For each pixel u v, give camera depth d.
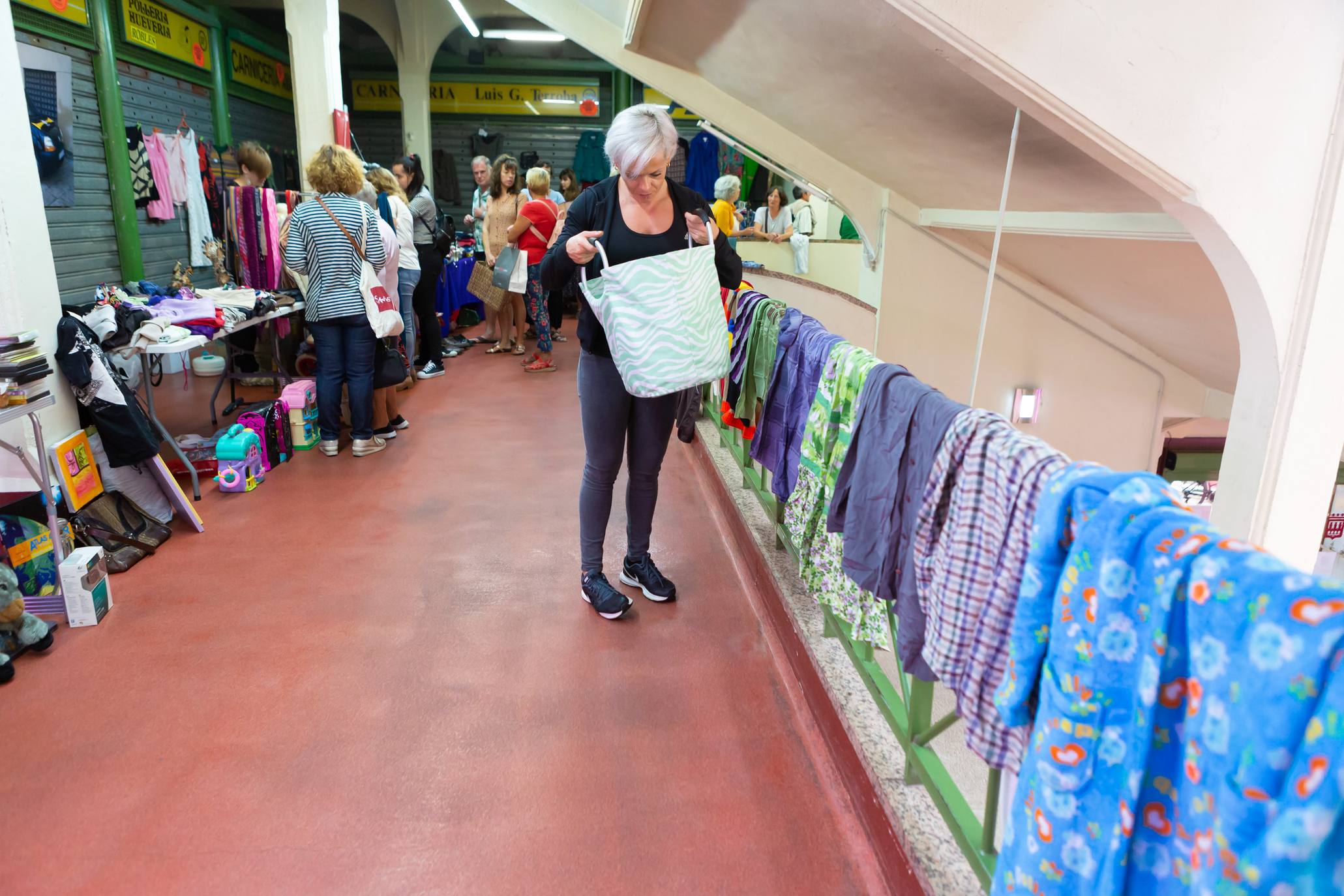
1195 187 2.02
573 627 2.62
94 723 2.11
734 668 2.40
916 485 1.45
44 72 6.19
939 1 1.79
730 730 2.13
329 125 6.39
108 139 6.93
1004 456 1.18
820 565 2.11
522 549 3.20
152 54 7.98
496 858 1.70
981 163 3.07
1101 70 1.90
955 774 2.29
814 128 3.96
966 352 5.10
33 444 2.73
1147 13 1.86
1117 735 0.89
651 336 2.08
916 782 1.70
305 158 6.39
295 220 3.98
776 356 2.47
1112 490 0.94
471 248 9.01
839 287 7.20
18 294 2.67
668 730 2.12
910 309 4.93
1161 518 0.86
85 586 2.54
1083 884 0.93
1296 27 1.89
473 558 3.11
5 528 2.54
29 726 2.10
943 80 2.34
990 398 5.29
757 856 1.72
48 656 2.42
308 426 4.46
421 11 11.91
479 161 6.83
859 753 1.81
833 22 2.34
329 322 4.12
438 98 14.46
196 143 8.48
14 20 5.82
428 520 3.49
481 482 3.97
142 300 3.74
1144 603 0.86
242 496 3.73
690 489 3.93
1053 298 5.08
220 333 3.83
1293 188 2.04
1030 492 1.11
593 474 2.54
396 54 12.35
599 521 2.62
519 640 2.53
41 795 1.86
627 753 2.03
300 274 4.12
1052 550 1.01
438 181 14.47
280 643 2.50
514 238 6.14
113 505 3.12
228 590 2.84
